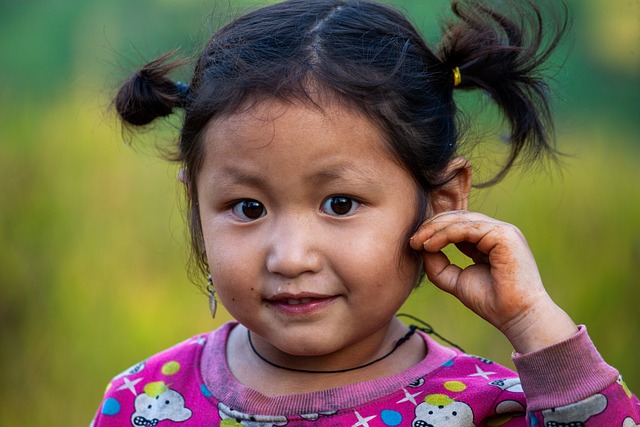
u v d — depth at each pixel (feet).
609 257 17.81
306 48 8.53
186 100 9.43
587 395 7.91
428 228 8.61
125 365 17.60
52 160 19.31
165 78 9.98
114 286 18.30
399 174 8.52
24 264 18.12
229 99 8.41
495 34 9.70
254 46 8.65
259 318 8.51
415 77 8.94
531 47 9.76
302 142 8.11
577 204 18.51
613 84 23.70
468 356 9.37
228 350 9.75
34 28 23.97
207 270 9.63
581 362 8.01
